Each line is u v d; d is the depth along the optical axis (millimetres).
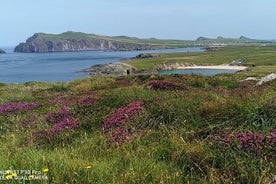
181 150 8531
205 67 144750
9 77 125125
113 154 9070
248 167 7555
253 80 24516
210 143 8727
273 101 10500
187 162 8234
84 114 13992
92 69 144750
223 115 10227
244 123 9539
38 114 16047
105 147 9742
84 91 24031
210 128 9641
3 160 8148
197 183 7348
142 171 7656
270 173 7254
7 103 20062
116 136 10469
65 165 7648
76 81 35000
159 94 15344
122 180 7102
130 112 12172
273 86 15828
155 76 26359
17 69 169250
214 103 11180
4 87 35312
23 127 14109
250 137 8594
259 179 7051
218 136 9008
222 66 144500
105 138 10375
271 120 9523
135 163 8047
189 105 11688
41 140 11508
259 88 15914
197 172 7887
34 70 160125
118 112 12578
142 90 16953
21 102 20203
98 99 15461
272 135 8508
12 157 8484
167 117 11148
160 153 8820
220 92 15516
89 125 12289
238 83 22156
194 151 8336
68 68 169000
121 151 9219
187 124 10344
